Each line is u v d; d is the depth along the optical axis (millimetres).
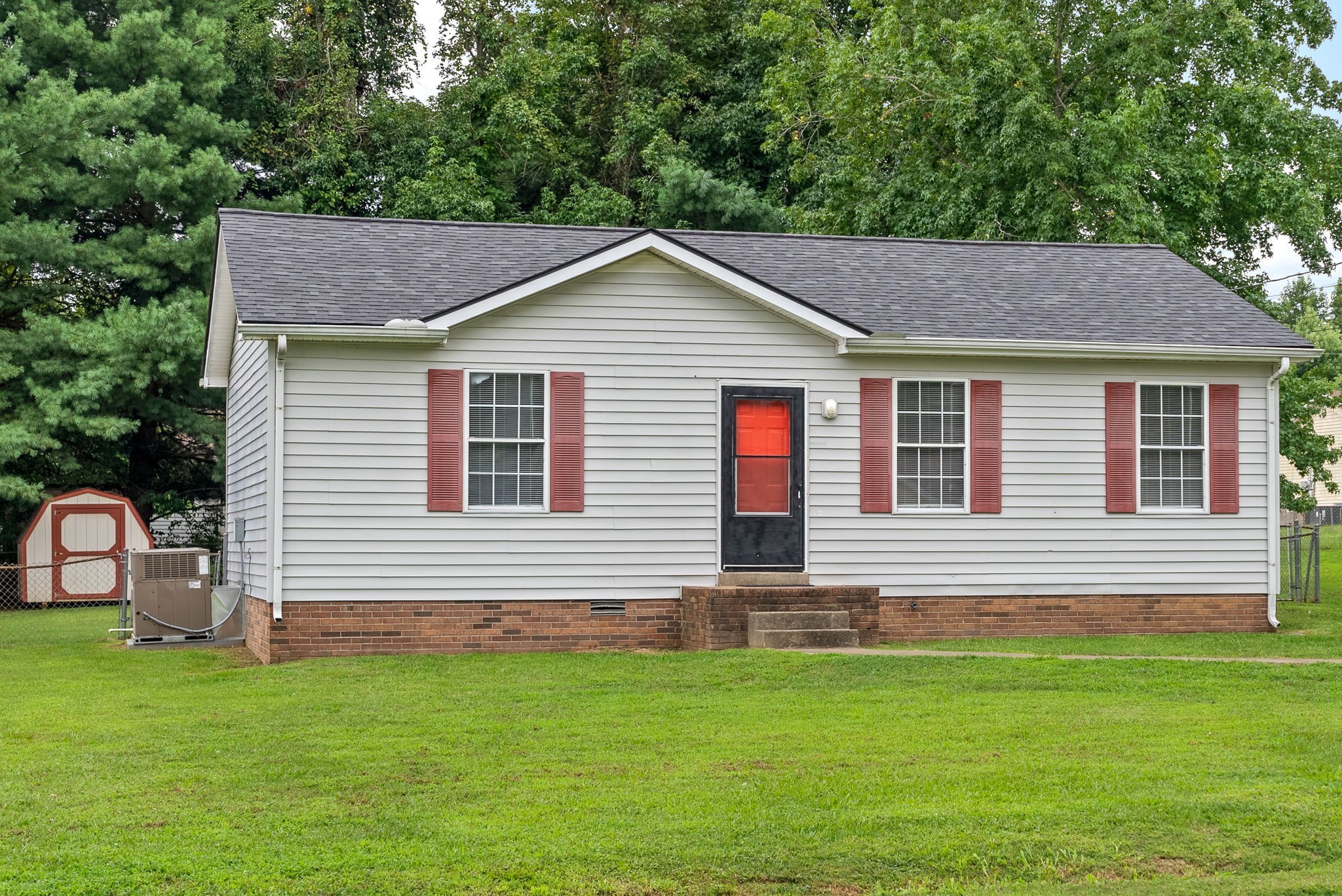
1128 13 30812
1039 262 19969
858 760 9281
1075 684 12594
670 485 16297
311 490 15344
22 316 29844
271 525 15219
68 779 8930
